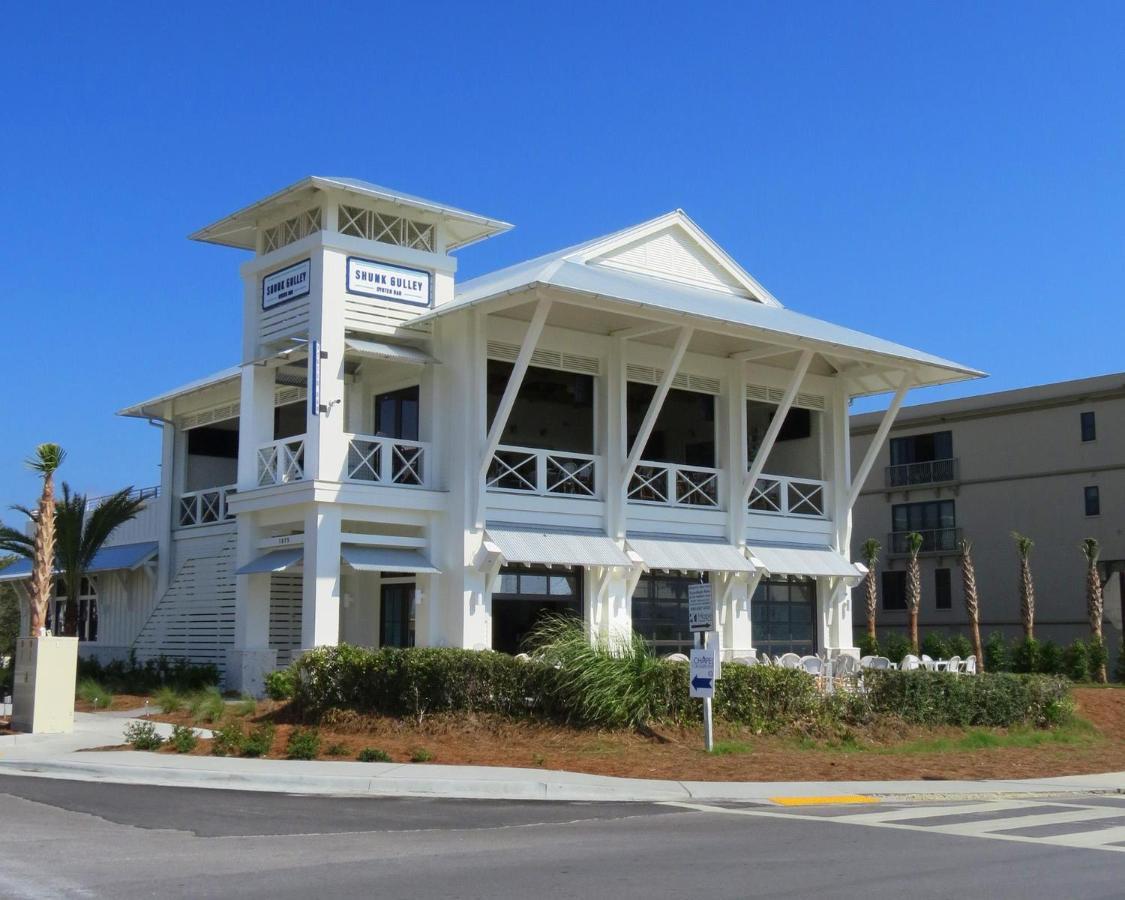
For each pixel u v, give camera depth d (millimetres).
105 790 13812
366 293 24234
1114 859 10523
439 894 8562
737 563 27406
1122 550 42375
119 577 32250
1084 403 44000
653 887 8945
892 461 49094
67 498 30031
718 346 28031
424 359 24484
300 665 19672
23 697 19141
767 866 9898
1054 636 43781
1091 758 19797
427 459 24547
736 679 18875
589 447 28422
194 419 30984
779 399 29797
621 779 14945
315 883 8891
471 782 14211
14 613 44906
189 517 30516
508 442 27312
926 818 13133
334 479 23250
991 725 22016
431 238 25625
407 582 26219
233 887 8711
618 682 17766
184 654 28375
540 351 25609
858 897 8703
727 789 14711
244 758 16000
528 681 18141
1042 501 44625
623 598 26062
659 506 27078
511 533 24500
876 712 20422
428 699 18141
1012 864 10203
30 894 8383
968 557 38312
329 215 24031
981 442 46594
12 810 12273
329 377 23547
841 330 28328
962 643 37469
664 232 28922
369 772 14734
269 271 25391
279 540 24453
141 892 8492
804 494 30641
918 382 29328
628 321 25844
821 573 28906
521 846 10688
